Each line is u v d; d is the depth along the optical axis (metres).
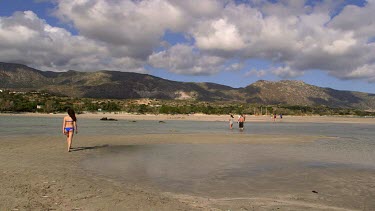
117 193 9.52
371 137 34.97
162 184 11.16
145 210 7.98
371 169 14.54
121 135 31.19
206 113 154.62
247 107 194.75
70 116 18.69
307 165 15.33
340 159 17.50
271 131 44.28
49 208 7.91
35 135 29.62
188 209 8.27
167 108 144.50
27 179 10.91
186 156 17.53
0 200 8.36
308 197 9.93
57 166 13.80
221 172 13.37
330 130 50.62
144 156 17.30
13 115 108.12
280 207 8.80
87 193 9.41
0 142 22.52
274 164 15.45
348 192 10.59
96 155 17.39
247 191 10.52
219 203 9.05
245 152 19.62
